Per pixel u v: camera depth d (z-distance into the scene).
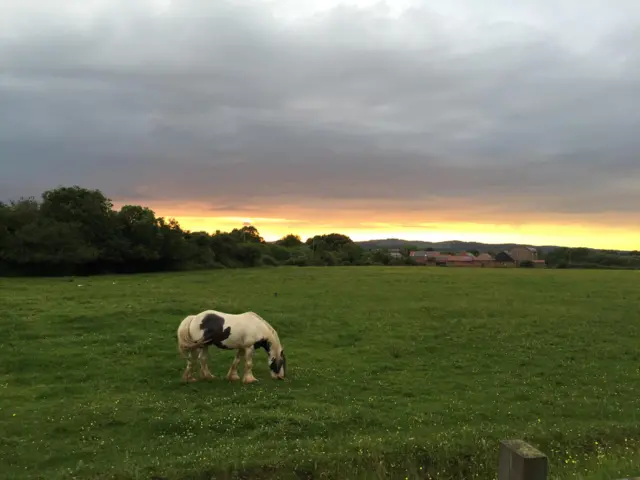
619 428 11.95
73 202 63.09
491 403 14.46
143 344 19.72
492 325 25.06
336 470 9.48
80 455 10.35
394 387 15.73
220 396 14.25
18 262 56.75
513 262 126.06
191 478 9.02
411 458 10.04
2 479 9.02
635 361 19.39
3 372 16.38
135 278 49.41
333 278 48.41
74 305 26.56
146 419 12.20
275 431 11.55
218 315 15.77
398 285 42.00
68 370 16.67
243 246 81.06
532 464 5.18
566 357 19.78
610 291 39.06
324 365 18.11
